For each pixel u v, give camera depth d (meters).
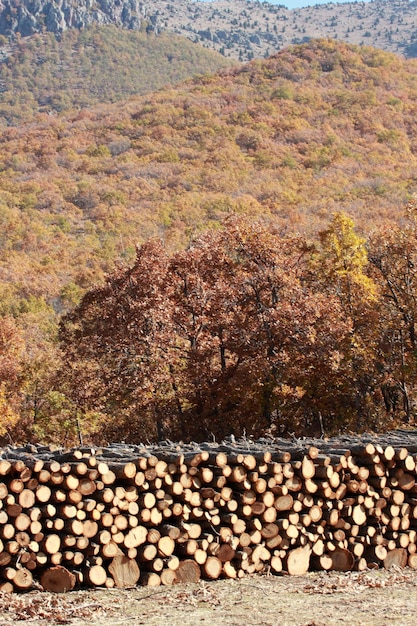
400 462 10.66
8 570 8.62
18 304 66.81
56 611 8.11
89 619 7.92
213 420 29.72
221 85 192.12
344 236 30.31
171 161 148.38
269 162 142.38
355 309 29.14
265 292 30.98
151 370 29.09
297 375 27.97
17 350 36.84
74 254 91.56
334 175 129.12
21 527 8.80
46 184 129.88
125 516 9.23
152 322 29.92
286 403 28.69
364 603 8.53
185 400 30.91
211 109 174.12
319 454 10.52
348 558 10.12
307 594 8.93
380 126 157.75
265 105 169.50
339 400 29.02
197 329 30.47
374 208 94.38
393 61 195.38
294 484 10.04
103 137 168.00
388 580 9.63
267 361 28.12
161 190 128.75
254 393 28.55
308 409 30.06
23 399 36.09
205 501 9.62
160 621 7.85
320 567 10.08
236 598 8.72
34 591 8.75
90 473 9.14
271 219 87.25
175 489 9.49
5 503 8.83
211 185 129.38
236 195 121.50
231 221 32.16
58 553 8.91
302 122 161.38
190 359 29.42
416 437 13.05
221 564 9.52
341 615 8.03
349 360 27.72
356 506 10.30
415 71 195.00
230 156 145.50
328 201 104.38
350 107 167.75
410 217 31.06
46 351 43.06
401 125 161.75
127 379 29.75
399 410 29.77
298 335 27.97
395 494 10.55
